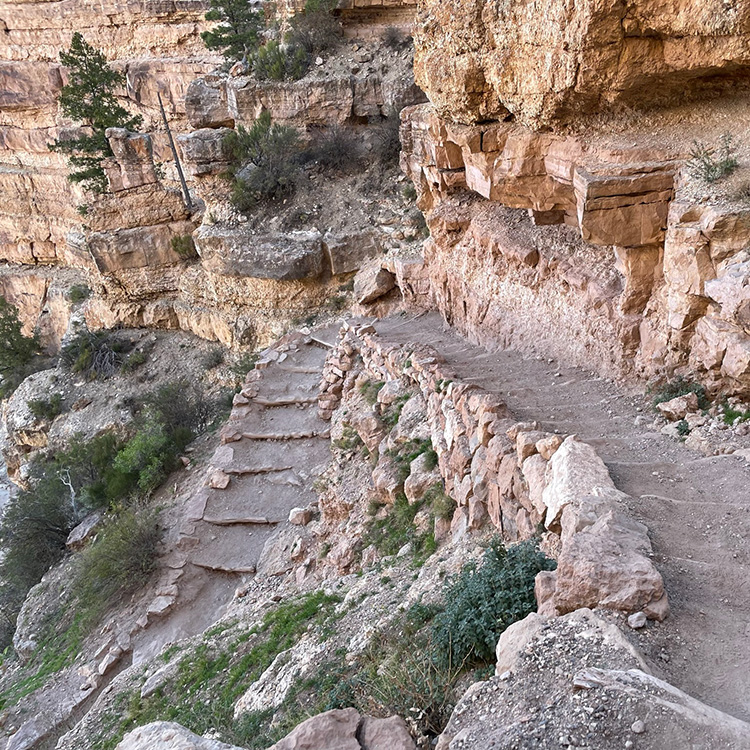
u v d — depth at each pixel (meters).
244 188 29.19
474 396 10.55
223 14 34.91
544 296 13.01
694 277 8.77
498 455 8.89
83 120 42.00
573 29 9.31
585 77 9.68
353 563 12.17
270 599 12.82
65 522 22.64
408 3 32.34
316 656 8.67
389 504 12.88
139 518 17.72
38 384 34.88
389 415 14.91
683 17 8.56
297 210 28.92
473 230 15.63
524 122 11.70
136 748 4.35
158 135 40.03
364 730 4.67
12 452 34.59
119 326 35.53
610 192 9.45
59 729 13.24
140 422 28.11
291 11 34.09
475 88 12.36
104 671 14.20
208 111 32.09
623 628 4.60
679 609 4.85
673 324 9.38
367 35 32.69
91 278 35.28
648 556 5.38
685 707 3.68
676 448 8.03
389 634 7.80
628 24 8.99
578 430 9.16
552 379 11.68
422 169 18.20
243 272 28.45
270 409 21.80
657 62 9.45
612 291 11.09
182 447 22.47
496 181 12.75
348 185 29.88
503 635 4.88
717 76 10.15
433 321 19.53
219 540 17.03
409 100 29.34
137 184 32.06
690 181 9.07
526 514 7.90
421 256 22.62
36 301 50.75
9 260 51.59
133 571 16.56
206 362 31.72
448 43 12.59
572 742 3.70
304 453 19.47
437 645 6.09
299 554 14.62
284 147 29.34
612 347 10.92
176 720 9.97
